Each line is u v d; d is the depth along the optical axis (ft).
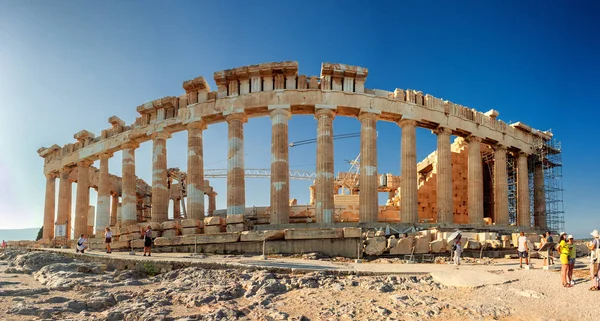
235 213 103.65
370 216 102.12
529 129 137.08
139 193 177.27
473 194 118.52
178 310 39.86
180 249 86.84
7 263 85.71
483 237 88.22
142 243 91.56
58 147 156.15
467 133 120.88
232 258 71.00
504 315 37.58
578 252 96.94
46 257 76.28
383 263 67.92
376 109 107.45
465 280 49.21
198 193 110.22
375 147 106.01
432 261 74.28
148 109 122.31
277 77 109.09
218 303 41.39
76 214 140.56
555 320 35.70
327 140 104.06
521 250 63.41
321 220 100.12
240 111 108.27
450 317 37.04
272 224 99.76
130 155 128.47
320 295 44.42
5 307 41.14
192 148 112.37
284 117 105.91
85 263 67.62
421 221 129.08
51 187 159.94
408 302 41.24
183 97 118.93
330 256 77.15
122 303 42.47
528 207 133.18
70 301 42.37
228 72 110.63
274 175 103.35
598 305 39.86
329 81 107.65
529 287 47.24
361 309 39.24
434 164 154.51
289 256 76.48
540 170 145.28
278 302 42.22
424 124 114.52
